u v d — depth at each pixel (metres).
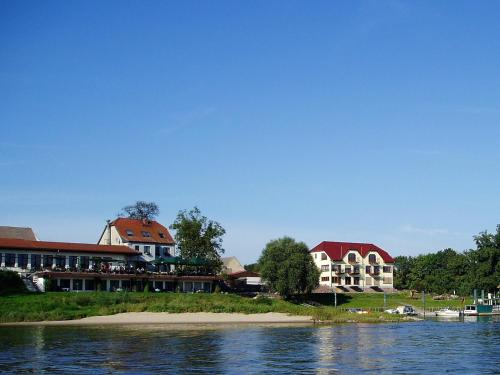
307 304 128.62
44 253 115.31
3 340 60.25
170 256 138.62
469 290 150.50
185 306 99.44
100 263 122.12
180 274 127.31
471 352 53.00
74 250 118.12
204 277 129.00
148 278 120.56
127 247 129.75
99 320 88.44
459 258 176.50
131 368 42.06
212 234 137.12
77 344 56.69
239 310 101.00
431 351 53.62
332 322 95.12
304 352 51.91
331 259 168.75
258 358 47.75
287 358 47.91
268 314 100.56
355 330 78.25
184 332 71.25
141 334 68.06
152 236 138.62
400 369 42.47
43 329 74.62
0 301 93.62
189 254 135.38
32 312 89.12
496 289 151.50
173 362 45.16
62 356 47.94
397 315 108.38
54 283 109.06
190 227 135.25
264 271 129.50
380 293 160.00
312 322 93.88
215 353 50.72
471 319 112.00
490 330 80.56
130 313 95.00
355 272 170.88
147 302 103.75
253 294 135.12
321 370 41.78
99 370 41.00
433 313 125.44
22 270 112.00
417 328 84.06
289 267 128.12
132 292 111.88
